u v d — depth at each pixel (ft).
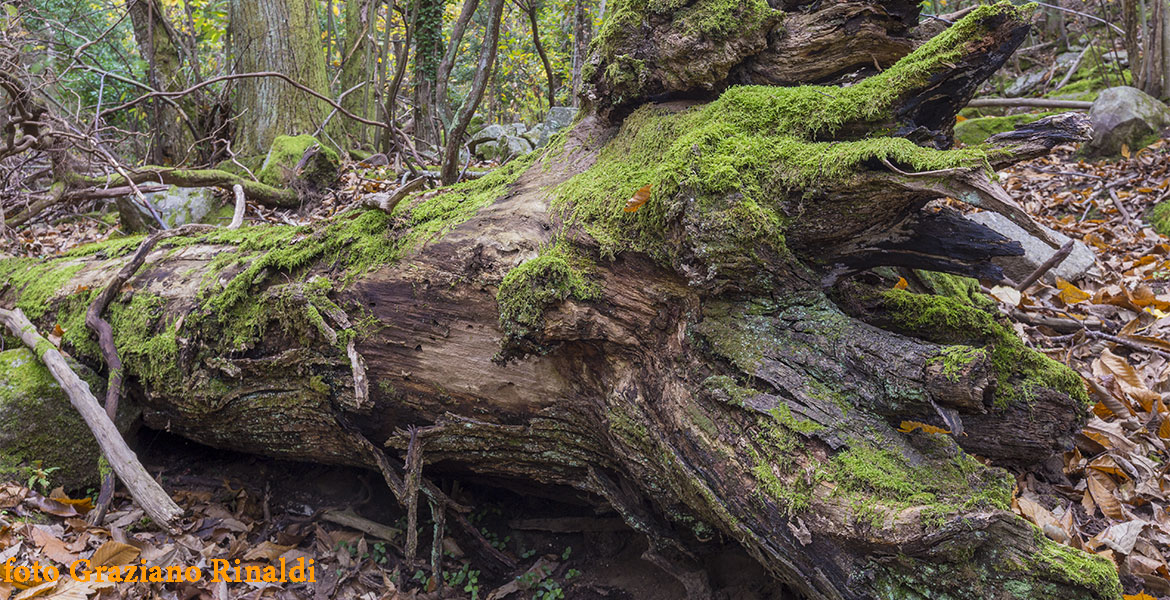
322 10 36.86
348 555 8.84
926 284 8.01
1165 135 18.93
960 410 5.52
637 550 8.38
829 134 6.72
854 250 6.70
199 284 9.58
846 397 5.76
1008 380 6.92
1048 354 10.33
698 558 7.45
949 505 5.08
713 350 6.31
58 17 26.99
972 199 5.65
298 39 24.02
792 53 7.45
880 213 6.31
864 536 5.16
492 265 7.52
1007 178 19.10
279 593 8.10
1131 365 9.89
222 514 9.54
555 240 7.45
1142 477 8.24
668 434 6.44
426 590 8.27
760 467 5.75
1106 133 19.15
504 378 7.55
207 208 19.43
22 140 17.24
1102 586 4.83
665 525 7.38
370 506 9.66
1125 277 12.75
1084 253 12.92
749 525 5.88
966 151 5.77
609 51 8.02
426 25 25.48
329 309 8.10
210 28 31.50
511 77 41.14
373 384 8.02
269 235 9.68
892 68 6.61
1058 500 8.18
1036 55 30.19
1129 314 11.25
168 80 25.41
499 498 9.51
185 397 9.21
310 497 9.99
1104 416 9.23
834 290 6.88
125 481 8.45
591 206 7.28
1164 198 16.06
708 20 7.40
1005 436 7.03
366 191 19.38
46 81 18.52
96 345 10.03
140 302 9.94
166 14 31.73
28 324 10.11
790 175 6.43
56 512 8.82
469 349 7.63
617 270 6.97
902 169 5.92
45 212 21.06
